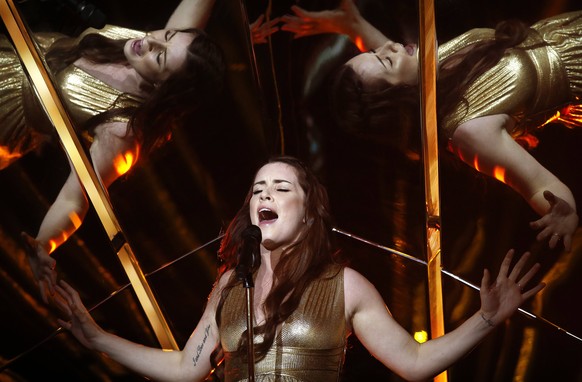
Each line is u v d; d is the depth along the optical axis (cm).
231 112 806
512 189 733
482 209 746
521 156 725
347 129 797
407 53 756
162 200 812
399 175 783
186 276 823
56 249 784
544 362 743
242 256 577
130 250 800
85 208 787
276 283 670
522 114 723
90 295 799
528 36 717
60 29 764
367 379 790
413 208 784
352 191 815
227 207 829
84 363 801
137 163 798
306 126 811
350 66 779
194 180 816
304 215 700
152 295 809
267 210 691
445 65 735
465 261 764
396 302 805
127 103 785
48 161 779
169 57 779
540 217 725
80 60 775
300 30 777
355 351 801
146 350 691
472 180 746
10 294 781
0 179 772
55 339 798
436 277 775
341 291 665
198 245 829
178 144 805
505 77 721
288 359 635
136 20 780
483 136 729
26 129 771
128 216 801
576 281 723
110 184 792
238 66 792
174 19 782
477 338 621
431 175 758
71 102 775
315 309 654
